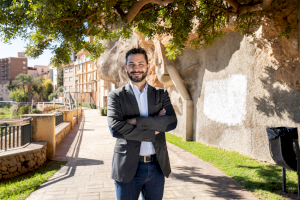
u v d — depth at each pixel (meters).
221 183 4.51
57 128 10.47
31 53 5.78
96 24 6.06
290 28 4.74
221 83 7.76
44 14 3.89
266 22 5.20
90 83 55.34
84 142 9.76
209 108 8.47
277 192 3.91
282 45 5.21
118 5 5.14
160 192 1.91
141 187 1.89
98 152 7.80
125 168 1.78
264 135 5.90
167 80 10.99
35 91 79.94
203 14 5.48
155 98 1.95
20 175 5.28
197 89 9.41
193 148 7.93
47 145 6.86
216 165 5.77
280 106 5.51
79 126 16.17
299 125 5.05
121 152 1.82
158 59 10.77
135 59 1.88
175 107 11.62
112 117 1.81
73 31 5.12
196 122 9.42
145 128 1.76
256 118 6.16
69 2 4.20
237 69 6.93
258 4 4.12
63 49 5.88
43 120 6.88
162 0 4.23
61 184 4.51
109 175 5.12
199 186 4.34
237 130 6.94
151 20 5.56
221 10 5.30
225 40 7.52
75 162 6.38
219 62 7.89
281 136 3.69
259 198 3.76
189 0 4.62
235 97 7.02
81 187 4.33
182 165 5.88
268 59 5.75
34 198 3.80
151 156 1.88
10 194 3.95
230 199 3.74
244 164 5.69
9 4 4.50
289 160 3.68
